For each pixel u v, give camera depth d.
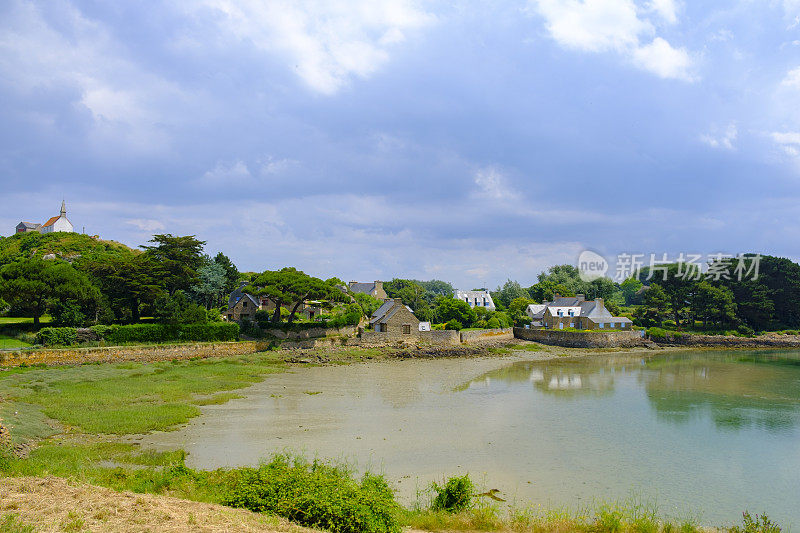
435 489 18.42
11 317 63.06
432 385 44.56
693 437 28.78
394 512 15.40
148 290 63.97
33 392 35.09
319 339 65.19
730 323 90.81
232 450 25.02
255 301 75.50
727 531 16.86
